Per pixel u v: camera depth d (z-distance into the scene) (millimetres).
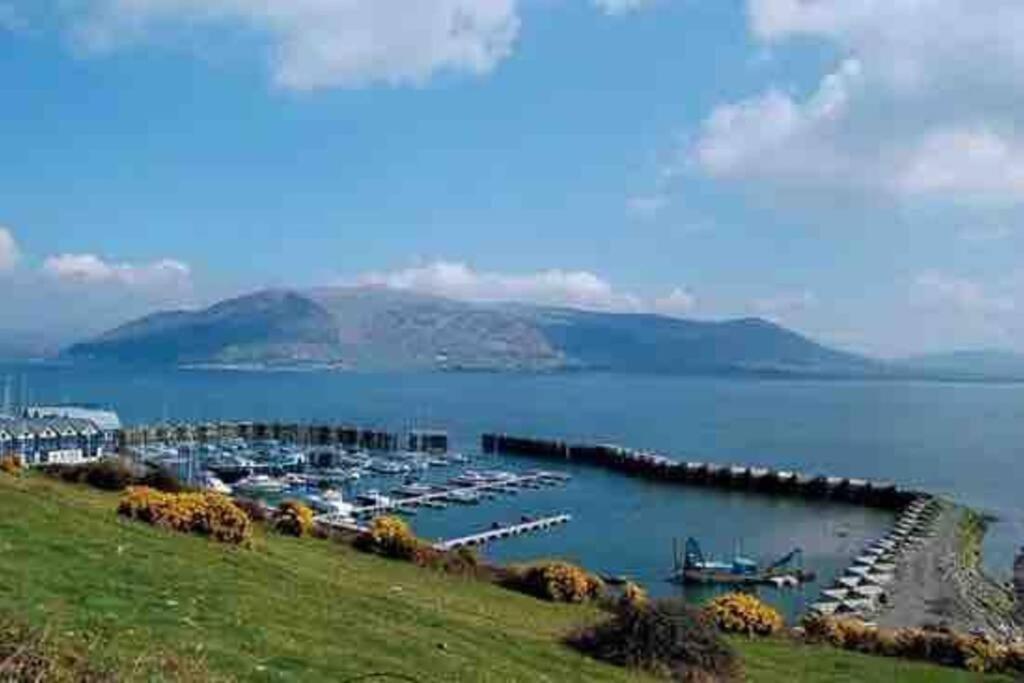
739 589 78375
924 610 68875
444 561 36781
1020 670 31188
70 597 15820
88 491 38438
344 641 17859
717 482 146750
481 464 165750
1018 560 96000
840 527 112688
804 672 27719
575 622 29812
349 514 103875
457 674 17766
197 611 17062
